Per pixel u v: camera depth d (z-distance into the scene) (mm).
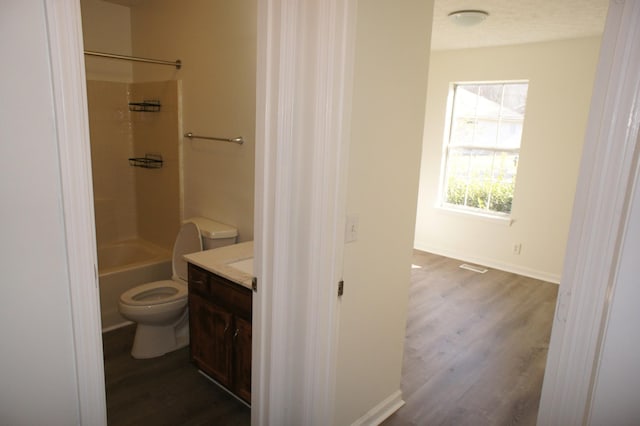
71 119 1082
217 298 2373
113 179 3980
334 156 1494
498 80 4730
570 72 4230
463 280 4488
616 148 904
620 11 875
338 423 1995
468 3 3146
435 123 5266
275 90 1490
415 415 2326
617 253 908
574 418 1042
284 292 1646
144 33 3633
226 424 2211
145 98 3713
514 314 3689
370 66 1698
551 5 3125
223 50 2879
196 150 3260
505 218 4848
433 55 5160
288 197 1567
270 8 1445
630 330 899
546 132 4449
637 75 868
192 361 2652
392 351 2252
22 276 1081
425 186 5469
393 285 2137
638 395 910
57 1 1021
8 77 991
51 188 1089
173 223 3654
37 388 1155
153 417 2244
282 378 1724
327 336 1657
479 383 2652
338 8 1386
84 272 1168
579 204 978
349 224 1775
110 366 2686
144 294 2832
